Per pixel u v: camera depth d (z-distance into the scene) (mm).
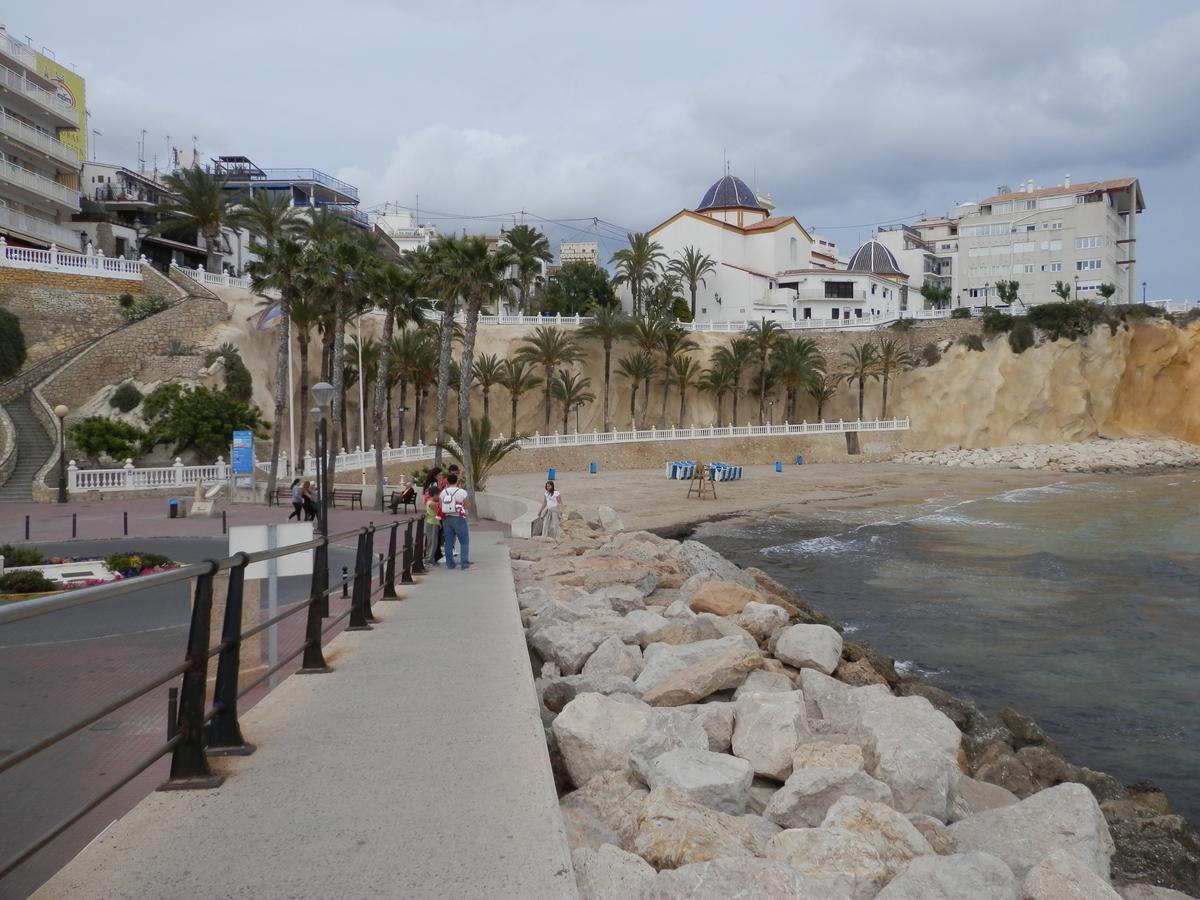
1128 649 17922
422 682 7129
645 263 96250
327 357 60219
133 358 49531
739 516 44250
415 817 4152
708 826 4633
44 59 70562
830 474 72062
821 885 3812
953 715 11727
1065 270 113375
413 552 16172
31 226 57344
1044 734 11609
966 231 120125
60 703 5391
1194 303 95250
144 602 10422
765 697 7512
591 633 10406
